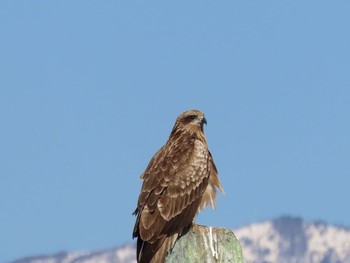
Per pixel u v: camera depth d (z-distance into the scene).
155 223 22.64
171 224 22.77
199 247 20.44
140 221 22.66
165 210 22.83
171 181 23.16
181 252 20.44
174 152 23.62
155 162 23.53
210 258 20.39
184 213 23.03
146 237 22.50
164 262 22.22
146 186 23.12
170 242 22.73
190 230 20.55
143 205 22.86
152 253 22.47
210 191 23.64
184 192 23.16
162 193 23.00
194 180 23.34
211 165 23.91
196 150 23.73
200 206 23.41
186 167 23.41
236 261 20.41
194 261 20.39
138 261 22.56
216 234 20.48
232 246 20.44
